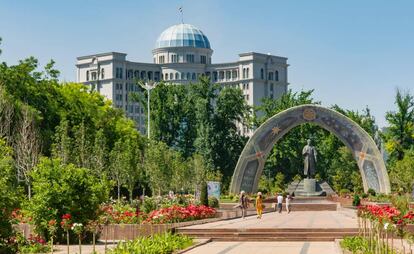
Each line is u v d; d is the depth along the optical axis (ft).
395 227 106.11
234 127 430.61
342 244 111.34
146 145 313.73
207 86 434.71
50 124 236.84
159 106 430.20
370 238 99.96
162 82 434.30
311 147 318.86
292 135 409.28
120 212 143.54
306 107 318.45
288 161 416.67
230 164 422.00
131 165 235.61
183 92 435.94
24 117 205.98
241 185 315.78
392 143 378.94
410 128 377.30
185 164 318.04
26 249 103.19
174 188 322.55
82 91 310.04
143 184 281.74
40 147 218.59
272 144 318.86
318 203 271.90
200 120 418.92
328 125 318.45
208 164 408.87
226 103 422.41
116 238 131.03
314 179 314.76
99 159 224.33
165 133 432.66
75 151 209.97
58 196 113.19
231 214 197.67
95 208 116.06
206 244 122.31
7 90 220.43
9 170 96.63
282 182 379.55
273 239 129.49
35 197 113.60
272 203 277.64
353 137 316.40
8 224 94.94
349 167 405.80
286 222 166.81
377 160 310.86
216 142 414.62
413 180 305.53
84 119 251.19
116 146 240.12
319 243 123.44
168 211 153.07
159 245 103.19
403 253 95.04
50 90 241.35
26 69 228.63
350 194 319.06
